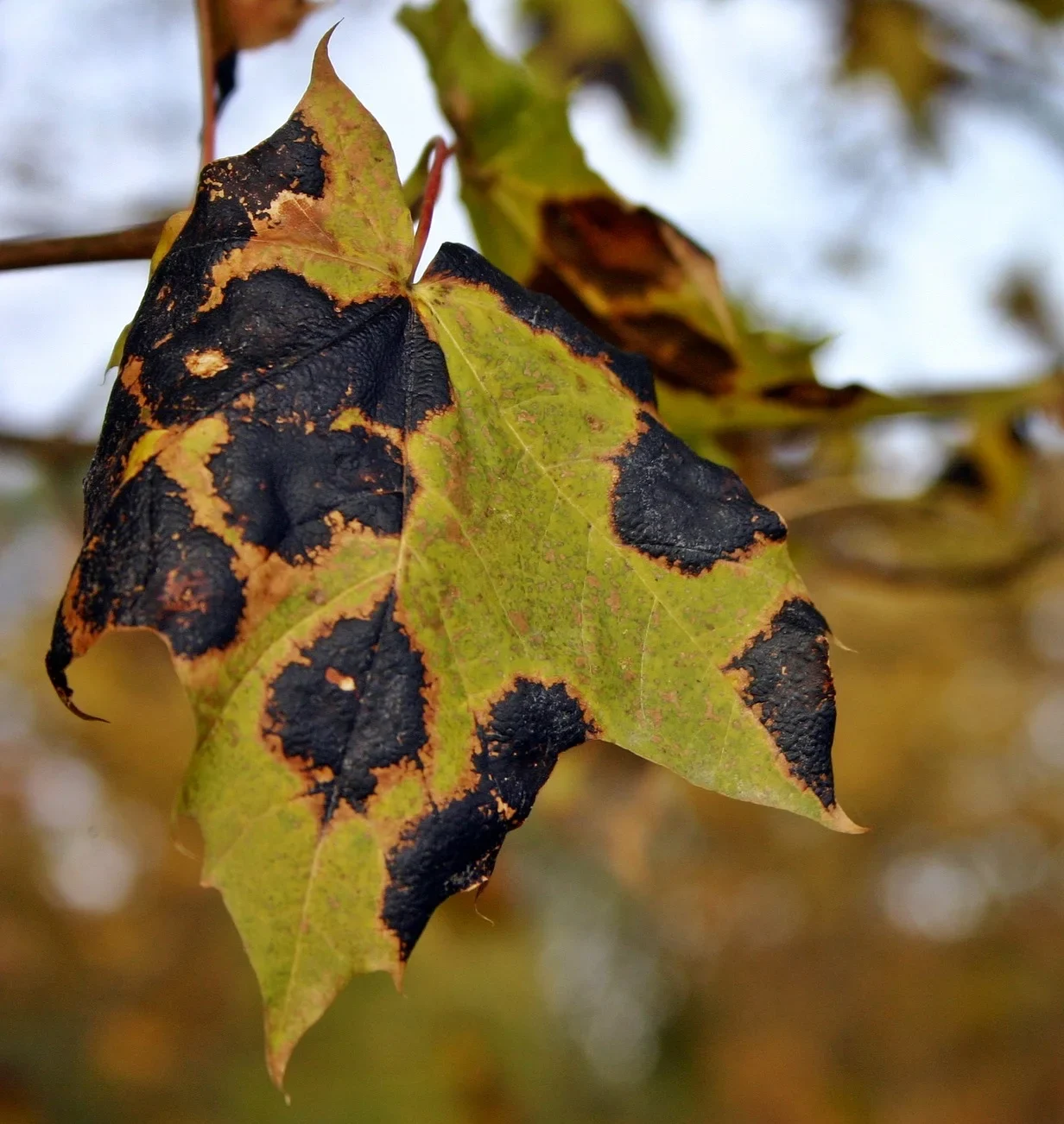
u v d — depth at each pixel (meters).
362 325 0.33
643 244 0.42
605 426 0.34
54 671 0.30
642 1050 2.85
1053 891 3.60
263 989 0.30
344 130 0.33
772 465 0.65
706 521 0.33
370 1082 2.24
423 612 0.31
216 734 0.30
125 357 0.32
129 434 0.31
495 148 0.41
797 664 0.33
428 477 0.32
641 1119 2.66
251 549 0.31
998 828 3.50
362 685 0.31
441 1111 2.23
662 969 2.83
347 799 0.30
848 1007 3.40
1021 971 3.47
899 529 0.71
